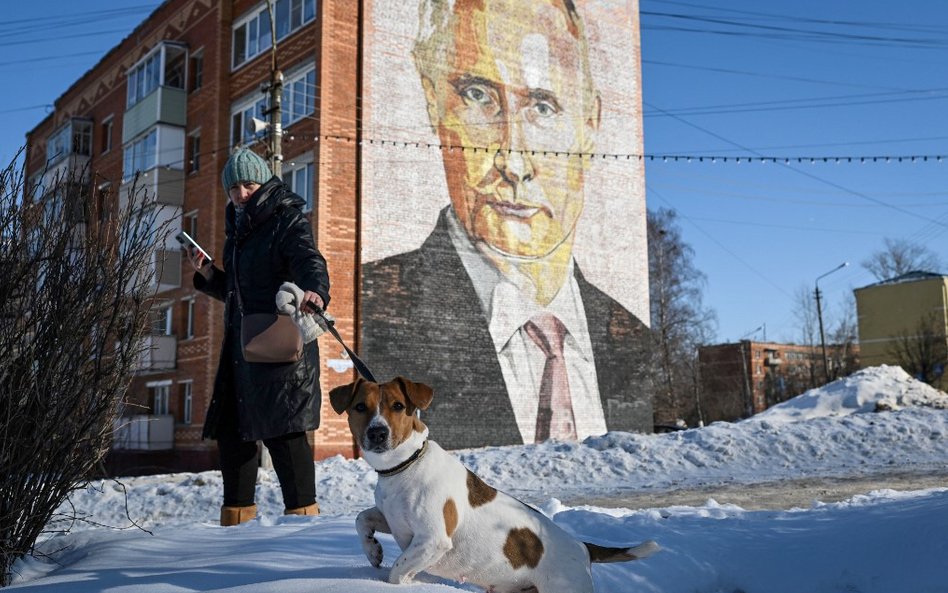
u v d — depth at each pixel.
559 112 25.50
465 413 22.33
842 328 59.72
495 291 23.41
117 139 31.72
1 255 4.08
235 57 26.20
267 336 5.04
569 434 24.19
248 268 5.30
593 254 25.61
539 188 24.73
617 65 27.05
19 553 4.07
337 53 21.98
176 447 26.08
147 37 30.44
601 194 26.05
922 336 48.22
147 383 27.72
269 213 5.30
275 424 5.22
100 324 4.33
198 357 25.55
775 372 68.75
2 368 3.99
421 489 3.14
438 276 22.48
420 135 22.78
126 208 4.64
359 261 21.33
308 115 21.94
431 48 23.31
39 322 4.13
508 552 3.20
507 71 24.62
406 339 21.67
